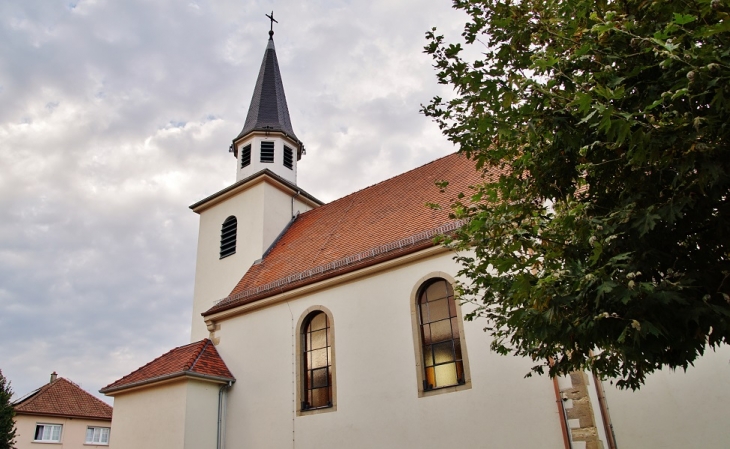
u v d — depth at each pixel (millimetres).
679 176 4098
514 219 5680
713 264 4617
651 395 9078
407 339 12008
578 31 4801
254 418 14062
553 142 4977
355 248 14617
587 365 6023
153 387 14711
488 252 6230
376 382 12125
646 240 4645
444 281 12094
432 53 5441
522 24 5246
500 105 4836
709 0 3605
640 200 4637
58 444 32406
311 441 12695
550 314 4938
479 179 14031
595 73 4457
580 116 4586
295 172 22094
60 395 34562
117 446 14672
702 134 3947
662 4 4293
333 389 12781
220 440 14297
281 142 21797
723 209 4422
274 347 14461
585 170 5043
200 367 14586
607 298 4727
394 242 13227
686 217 4566
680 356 4789
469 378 10867
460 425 10656
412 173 17297
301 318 14180
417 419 11242
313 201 21516
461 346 11219
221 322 16125
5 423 21344
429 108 5656
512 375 10367
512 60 5250
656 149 4004
